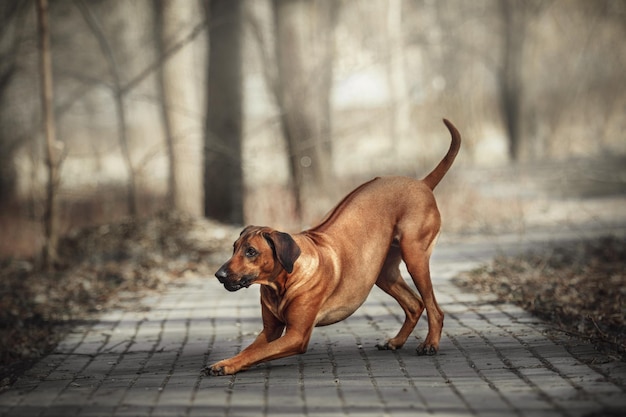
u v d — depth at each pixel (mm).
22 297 11172
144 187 22812
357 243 7168
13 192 22484
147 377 6855
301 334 6801
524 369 6578
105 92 35312
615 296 9719
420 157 24625
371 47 37219
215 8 19297
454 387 6105
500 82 44000
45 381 6902
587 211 20031
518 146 42844
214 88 19375
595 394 5734
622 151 41562
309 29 21953
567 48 48594
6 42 20859
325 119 25547
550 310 9109
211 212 19344
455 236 17625
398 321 9039
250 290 11812
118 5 30828
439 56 43750
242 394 6109
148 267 13602
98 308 10688
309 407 5703
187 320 9625
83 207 20859
